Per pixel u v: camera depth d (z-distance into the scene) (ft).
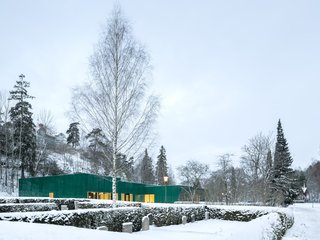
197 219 78.02
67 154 223.92
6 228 18.66
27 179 136.15
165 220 64.85
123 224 46.55
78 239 17.81
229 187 144.05
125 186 141.59
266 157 152.46
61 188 123.95
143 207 59.72
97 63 64.18
